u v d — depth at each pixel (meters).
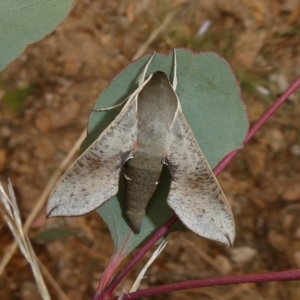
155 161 0.19
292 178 0.35
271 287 0.32
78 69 0.39
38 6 0.17
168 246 0.33
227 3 0.40
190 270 0.33
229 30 0.40
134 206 0.19
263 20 0.40
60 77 0.39
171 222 0.18
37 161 0.37
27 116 0.38
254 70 0.38
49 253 0.34
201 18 0.40
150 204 0.19
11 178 0.36
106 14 0.41
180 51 0.19
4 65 0.18
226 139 0.19
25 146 0.37
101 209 0.19
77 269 0.34
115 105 0.19
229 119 0.19
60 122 0.38
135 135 0.19
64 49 0.40
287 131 0.37
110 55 0.40
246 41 0.39
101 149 0.19
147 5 0.40
